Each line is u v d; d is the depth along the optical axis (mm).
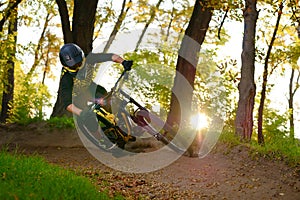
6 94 32406
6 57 27562
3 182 8109
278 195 10461
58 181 8688
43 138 15320
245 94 16828
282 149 12805
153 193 10523
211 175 11867
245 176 11688
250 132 16781
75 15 21391
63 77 8477
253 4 17000
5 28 31359
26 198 7238
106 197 9055
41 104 23188
